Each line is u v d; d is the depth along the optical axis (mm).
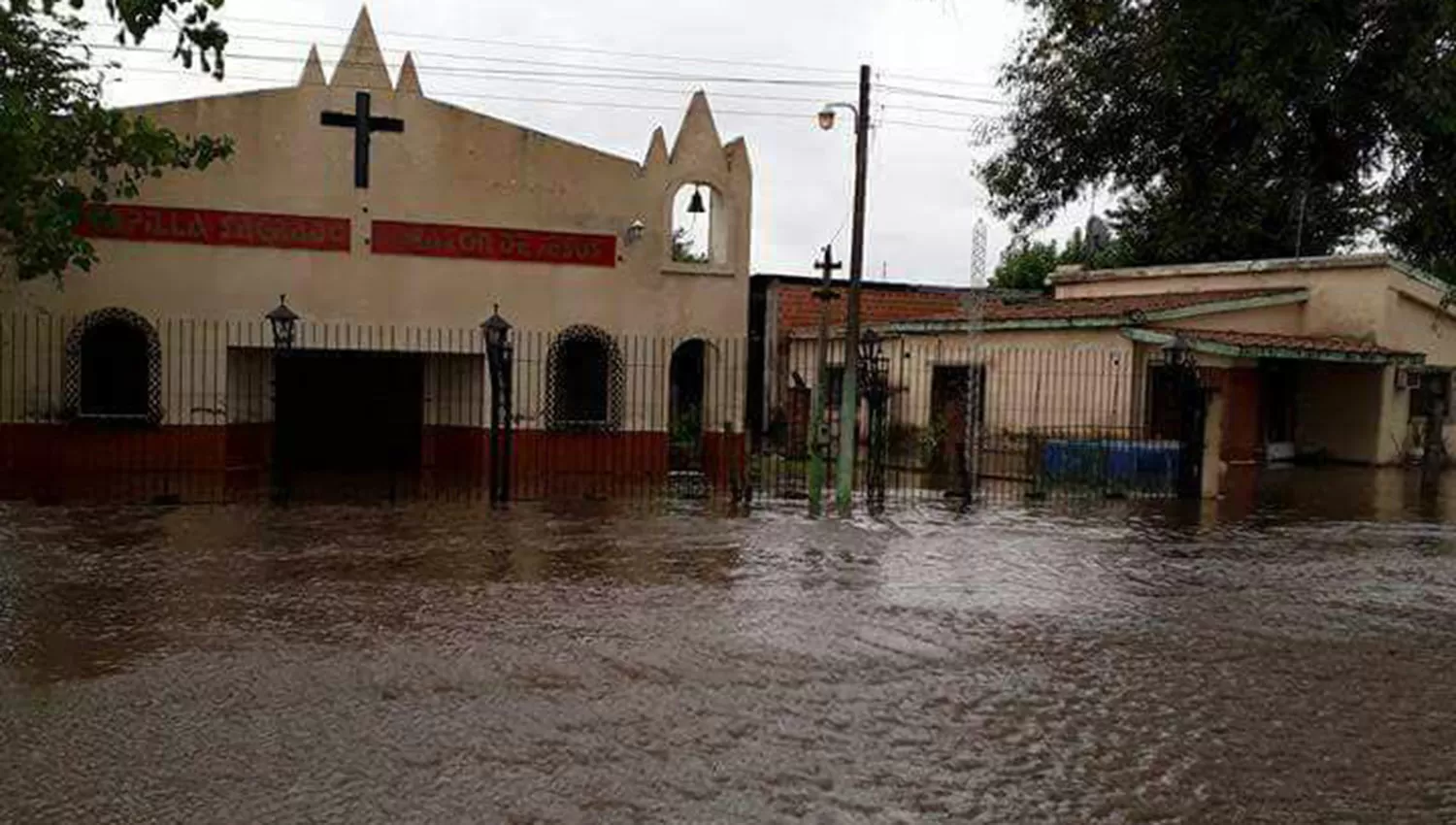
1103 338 23453
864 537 14664
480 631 9258
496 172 20156
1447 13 8398
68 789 5855
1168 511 18047
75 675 7836
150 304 18672
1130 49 11492
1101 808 5992
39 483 17234
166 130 15352
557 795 5922
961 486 20328
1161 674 8617
